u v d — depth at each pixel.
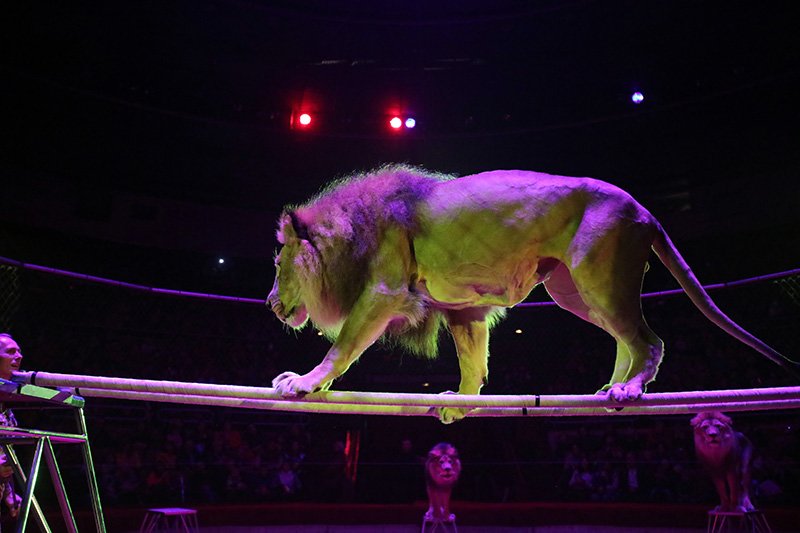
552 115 16.98
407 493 8.84
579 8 15.56
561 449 10.38
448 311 3.75
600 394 3.24
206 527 7.40
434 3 16.25
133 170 16.03
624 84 16.39
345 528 7.60
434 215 3.41
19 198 14.30
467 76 17.23
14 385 2.43
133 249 15.59
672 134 15.92
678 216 15.55
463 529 7.49
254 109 17.06
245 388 3.24
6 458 3.29
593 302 3.27
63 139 15.21
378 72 17.28
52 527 6.24
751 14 14.51
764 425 9.83
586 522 7.49
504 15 15.98
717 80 15.18
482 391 12.56
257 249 16.56
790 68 14.47
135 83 16.36
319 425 10.77
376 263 3.40
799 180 14.09
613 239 3.28
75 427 8.69
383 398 3.25
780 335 11.83
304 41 16.78
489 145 17.33
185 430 10.32
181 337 13.02
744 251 14.74
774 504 8.02
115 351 12.24
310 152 17.39
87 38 15.55
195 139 16.75
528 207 3.36
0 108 14.41
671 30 15.45
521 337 12.94
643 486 8.99
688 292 3.48
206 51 16.58
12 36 14.65
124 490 7.88
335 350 3.29
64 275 5.55
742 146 15.09
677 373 12.09
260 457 9.91
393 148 17.48
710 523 6.70
